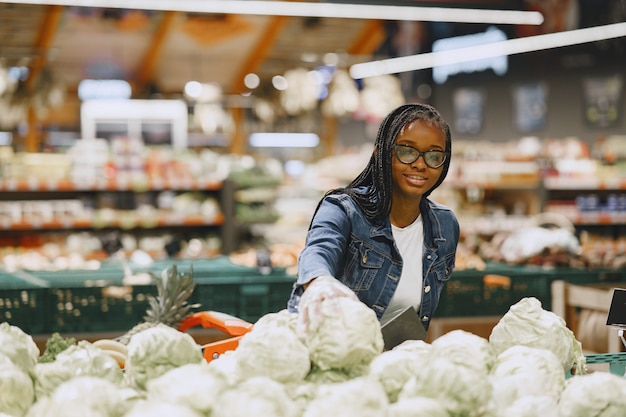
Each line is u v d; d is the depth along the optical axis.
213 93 9.16
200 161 8.30
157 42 8.42
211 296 4.89
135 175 7.89
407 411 1.27
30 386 1.44
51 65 9.26
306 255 2.38
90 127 9.12
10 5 6.93
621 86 10.77
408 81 13.59
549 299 5.37
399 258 2.65
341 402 1.24
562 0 8.96
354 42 8.64
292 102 8.77
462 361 1.41
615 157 9.11
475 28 11.49
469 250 6.54
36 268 5.89
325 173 9.05
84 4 5.39
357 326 1.50
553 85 11.80
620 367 2.23
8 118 8.03
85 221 7.80
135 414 1.19
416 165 2.51
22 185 7.54
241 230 8.29
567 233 5.99
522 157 8.59
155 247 7.96
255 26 8.12
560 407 1.46
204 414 1.30
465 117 13.35
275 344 1.46
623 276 5.50
